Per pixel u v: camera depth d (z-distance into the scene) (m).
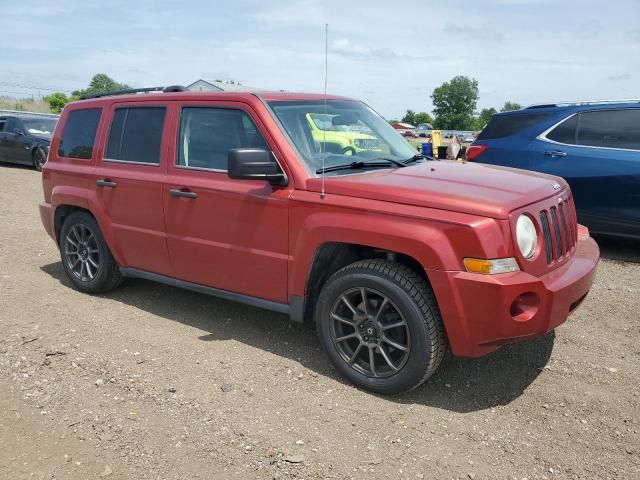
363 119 4.80
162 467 2.95
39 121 16.55
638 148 6.53
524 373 3.88
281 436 3.18
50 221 5.72
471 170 4.14
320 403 3.52
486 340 3.25
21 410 3.48
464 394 3.63
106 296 5.45
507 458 3.00
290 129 4.08
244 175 3.73
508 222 3.20
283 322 4.79
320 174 3.88
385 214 3.43
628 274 6.05
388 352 3.60
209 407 3.47
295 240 3.84
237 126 4.23
